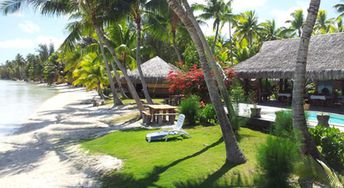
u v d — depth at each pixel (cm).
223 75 1473
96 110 2556
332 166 801
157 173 827
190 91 1623
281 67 1958
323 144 822
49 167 1026
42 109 2828
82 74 3456
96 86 3678
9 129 1855
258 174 732
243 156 856
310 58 1911
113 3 1872
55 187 835
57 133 1620
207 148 1017
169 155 970
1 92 5700
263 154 695
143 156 993
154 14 2336
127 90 3600
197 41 862
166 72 3253
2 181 914
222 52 4488
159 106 1677
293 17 4966
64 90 6384
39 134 1619
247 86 2325
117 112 2322
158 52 4625
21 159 1150
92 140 1349
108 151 1109
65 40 2230
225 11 3791
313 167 702
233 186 716
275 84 2784
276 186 673
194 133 1255
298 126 763
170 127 1472
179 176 791
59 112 2561
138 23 2166
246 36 5038
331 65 1720
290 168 679
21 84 10212
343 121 1372
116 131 1465
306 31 744
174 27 2969
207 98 1608
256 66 2159
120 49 2853
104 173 903
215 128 1309
